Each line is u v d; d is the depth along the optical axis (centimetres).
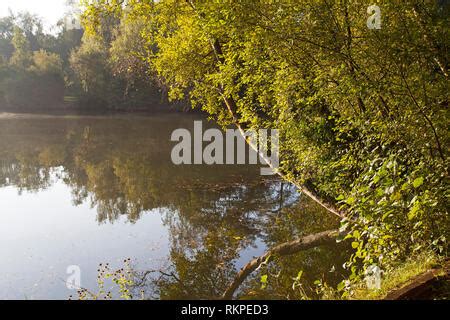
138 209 1126
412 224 462
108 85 4625
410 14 525
